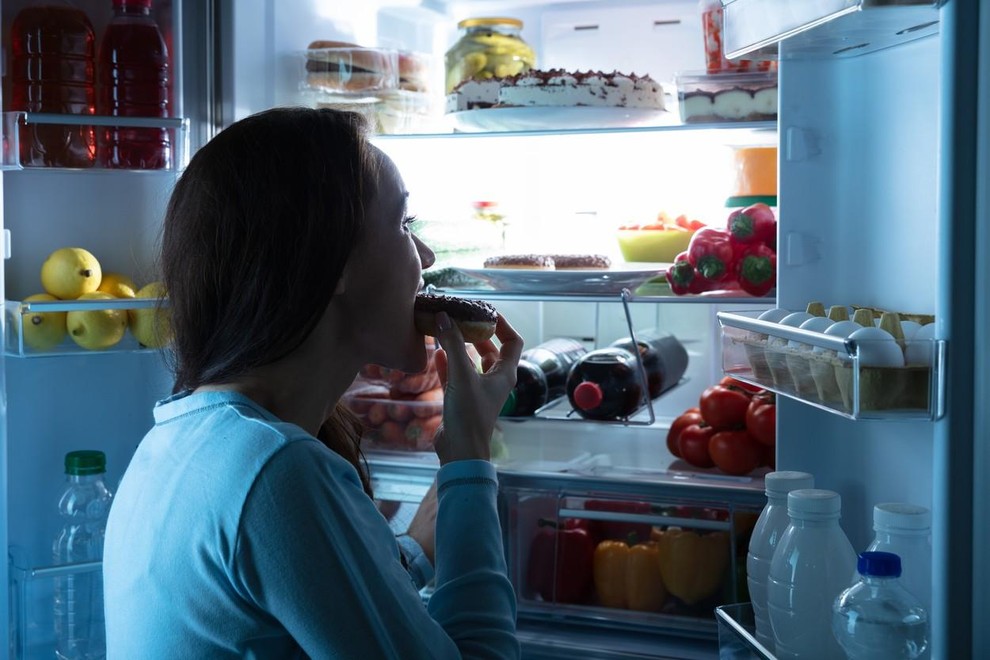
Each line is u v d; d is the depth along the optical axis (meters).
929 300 1.13
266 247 0.77
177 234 0.81
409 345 0.89
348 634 0.71
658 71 2.04
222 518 0.71
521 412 1.84
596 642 1.68
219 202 0.78
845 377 0.97
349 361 0.87
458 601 0.82
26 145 1.56
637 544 1.74
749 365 1.26
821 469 1.34
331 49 1.88
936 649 0.95
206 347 0.79
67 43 1.59
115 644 0.77
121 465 1.78
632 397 1.78
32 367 1.69
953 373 0.94
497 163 2.19
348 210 0.79
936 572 0.96
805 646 1.11
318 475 0.73
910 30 1.08
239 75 1.75
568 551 1.76
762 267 1.67
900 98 1.19
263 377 0.81
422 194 2.20
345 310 0.85
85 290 1.59
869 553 0.99
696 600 1.68
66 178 1.71
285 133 0.79
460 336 0.95
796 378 1.11
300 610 0.70
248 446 0.72
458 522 0.86
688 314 2.13
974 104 0.92
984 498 0.94
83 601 1.70
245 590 0.71
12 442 1.68
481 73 1.93
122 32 1.63
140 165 1.62
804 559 1.12
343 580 0.71
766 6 1.14
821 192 1.31
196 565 0.72
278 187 0.77
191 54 1.74
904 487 1.21
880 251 1.25
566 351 1.97
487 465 0.90
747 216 1.70
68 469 1.61
